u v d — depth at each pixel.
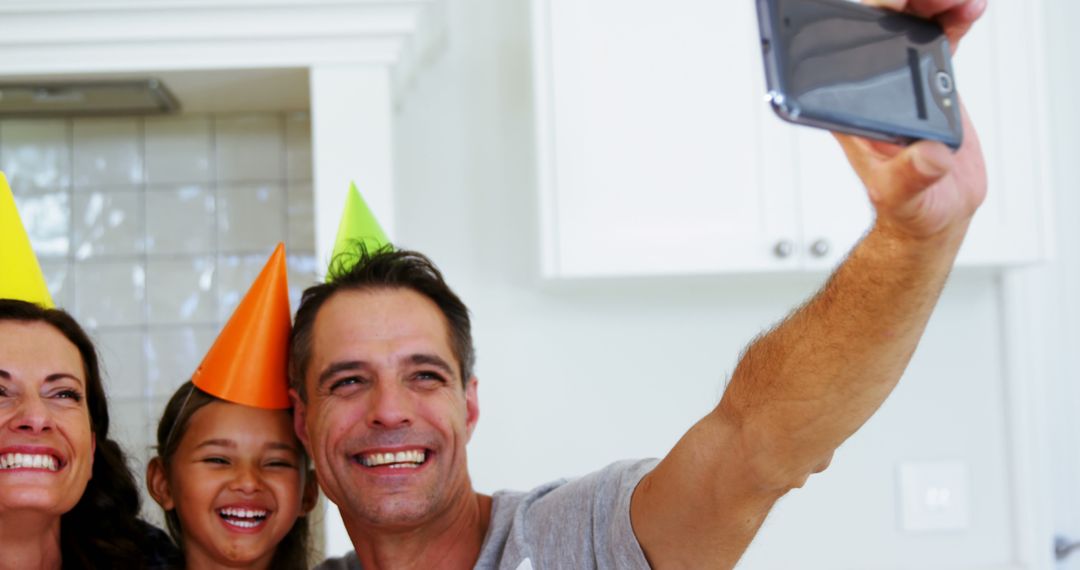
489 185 2.14
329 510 1.84
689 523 1.03
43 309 1.39
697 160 1.93
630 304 2.16
